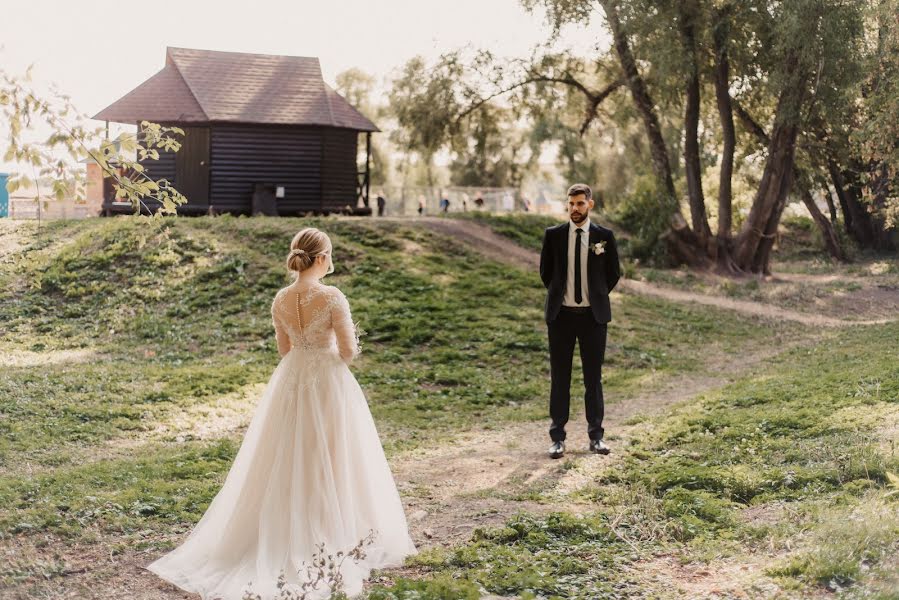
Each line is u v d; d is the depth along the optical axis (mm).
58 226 23047
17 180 6086
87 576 5082
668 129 35906
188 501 6582
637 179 34938
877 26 23875
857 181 39281
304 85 31516
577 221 8211
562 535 5770
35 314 17609
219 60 31359
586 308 8281
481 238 25422
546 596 4688
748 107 34031
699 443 8180
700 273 30016
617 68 34906
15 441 8930
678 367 15109
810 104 27891
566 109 39188
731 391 11086
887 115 22094
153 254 20078
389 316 17172
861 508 5371
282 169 30188
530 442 9453
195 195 29594
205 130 29516
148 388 11969
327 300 5258
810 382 10727
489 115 38469
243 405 11352
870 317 23266
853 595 4156
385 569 5188
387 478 5453
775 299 25062
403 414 11523
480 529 5832
